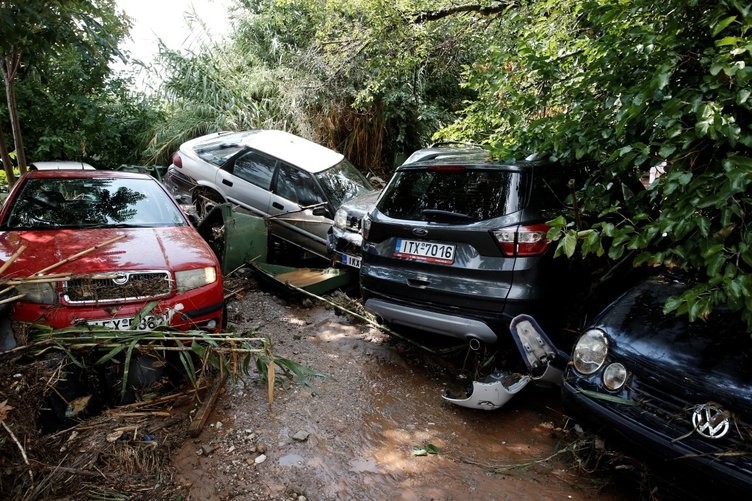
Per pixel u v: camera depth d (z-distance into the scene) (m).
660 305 2.62
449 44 8.28
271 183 6.32
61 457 2.42
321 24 9.00
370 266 3.76
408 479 2.56
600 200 3.18
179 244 3.55
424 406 3.29
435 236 3.36
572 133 3.21
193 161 6.96
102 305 2.90
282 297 5.12
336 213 5.64
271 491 2.40
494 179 3.31
